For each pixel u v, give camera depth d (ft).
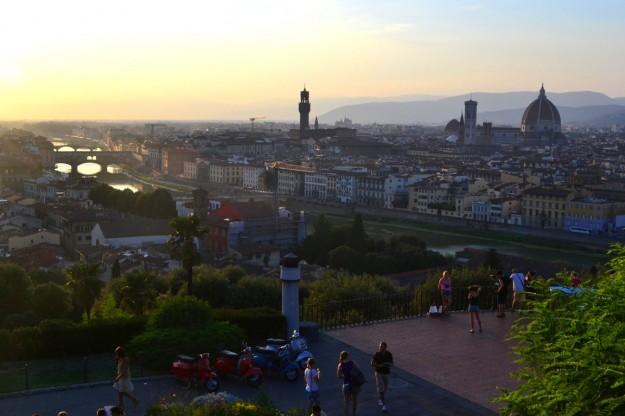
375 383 158.30
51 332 175.11
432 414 142.00
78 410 142.61
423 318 208.44
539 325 117.39
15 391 150.82
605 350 96.37
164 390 153.79
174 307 171.32
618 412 91.45
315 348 180.75
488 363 168.96
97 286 327.88
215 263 655.76
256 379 156.87
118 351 144.05
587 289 115.44
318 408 121.39
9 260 615.98
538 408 100.32
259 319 183.73
